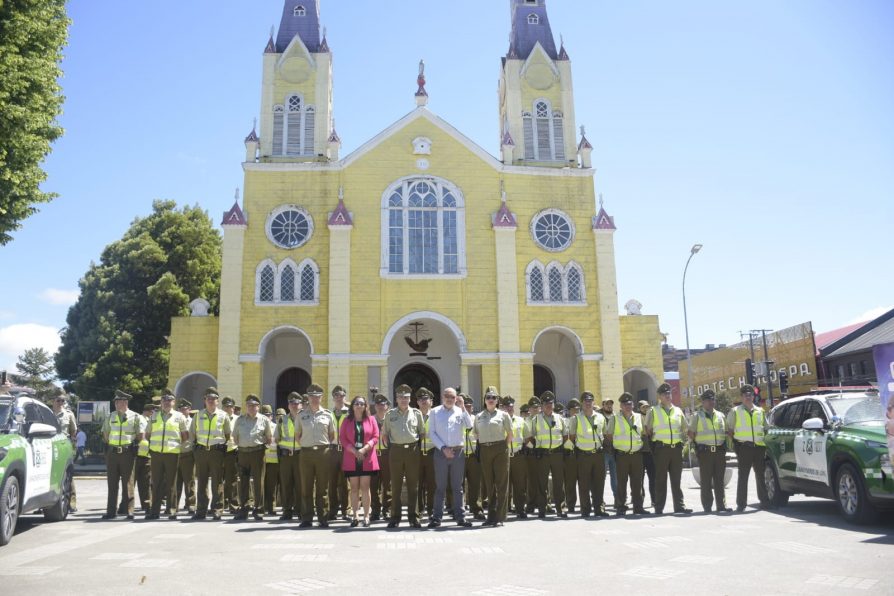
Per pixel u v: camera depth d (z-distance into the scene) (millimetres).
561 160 32875
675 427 14180
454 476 12234
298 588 7016
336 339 28531
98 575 7691
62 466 13344
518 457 14109
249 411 14094
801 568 7785
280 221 29859
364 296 29297
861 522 11492
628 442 14133
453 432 12219
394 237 30156
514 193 31203
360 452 12266
